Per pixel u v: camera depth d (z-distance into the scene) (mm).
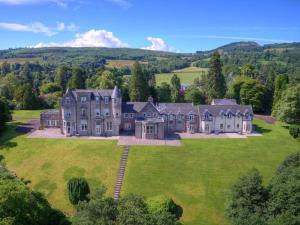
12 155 86625
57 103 146875
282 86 132750
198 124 106438
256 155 86188
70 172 78250
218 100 121625
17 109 143000
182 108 108125
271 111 139500
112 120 99938
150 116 104500
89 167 79938
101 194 44000
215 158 83812
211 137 99938
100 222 38250
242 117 105938
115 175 76812
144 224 37625
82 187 65125
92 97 98688
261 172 78188
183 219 63812
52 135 98625
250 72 177000
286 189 51250
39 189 72875
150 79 184000
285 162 66062
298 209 49531
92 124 99812
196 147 89750
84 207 41531
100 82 156250
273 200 51875
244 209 51062
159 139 96375
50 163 82000
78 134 99562
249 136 101188
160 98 148750
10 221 41875
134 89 138625
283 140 97688
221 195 69875
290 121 113500
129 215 38312
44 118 107500
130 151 86500
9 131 102438
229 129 106750
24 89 145125
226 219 63219
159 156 84188
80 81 165250
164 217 39781
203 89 165625
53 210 56875
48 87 170000
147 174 76812
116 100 98562
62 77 186750
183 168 79250
